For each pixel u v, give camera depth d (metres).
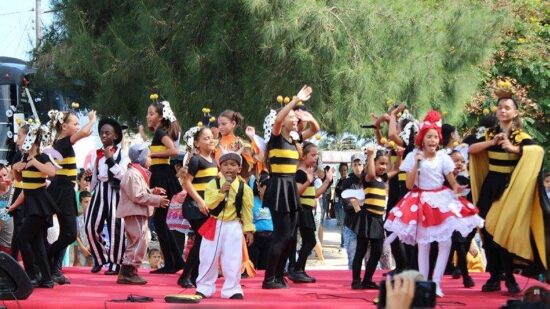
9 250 10.57
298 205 8.10
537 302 4.45
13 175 9.11
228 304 7.09
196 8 17.08
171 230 9.90
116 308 7.04
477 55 17.84
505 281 8.27
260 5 15.80
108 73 17.20
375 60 16.52
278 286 8.28
